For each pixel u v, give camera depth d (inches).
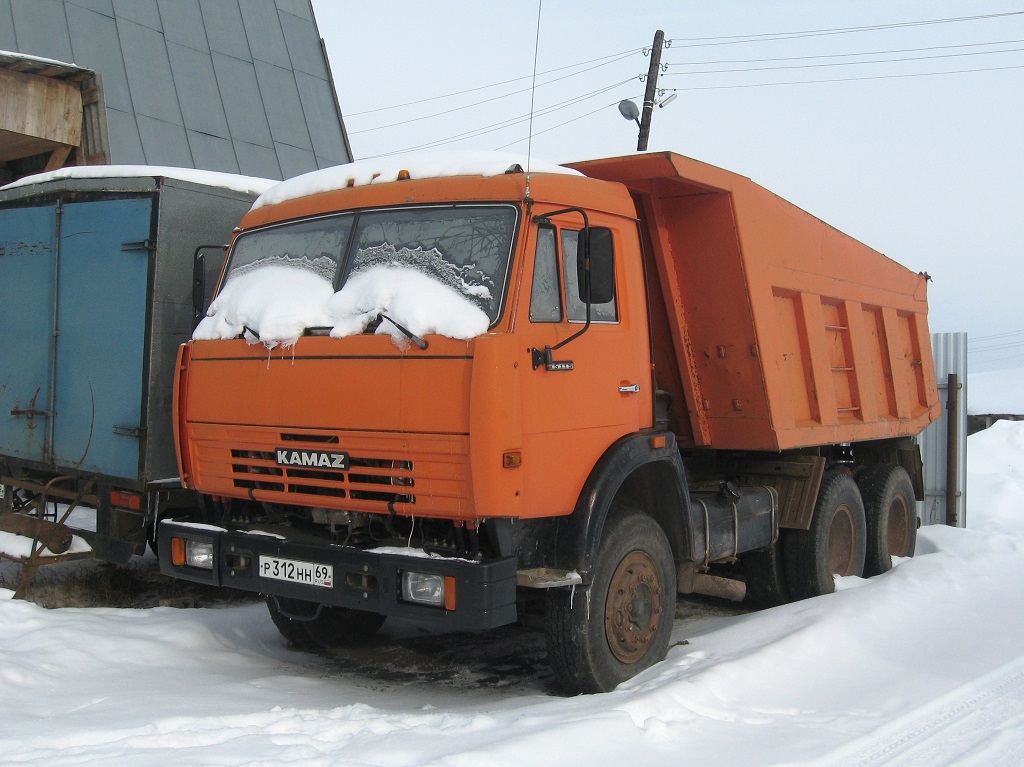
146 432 263.9
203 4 575.5
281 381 199.3
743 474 301.4
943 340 495.8
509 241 189.3
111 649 220.8
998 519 541.3
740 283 248.4
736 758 163.6
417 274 193.5
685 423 269.7
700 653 224.1
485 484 174.4
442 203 199.6
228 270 229.9
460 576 178.2
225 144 539.8
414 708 201.2
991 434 820.0
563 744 161.3
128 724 167.3
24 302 301.0
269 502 210.7
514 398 178.7
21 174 474.0
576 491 196.5
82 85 427.8
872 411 334.3
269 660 239.5
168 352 269.7
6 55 391.9
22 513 303.4
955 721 188.7
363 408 186.7
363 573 189.5
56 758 150.2
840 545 319.3
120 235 275.4
